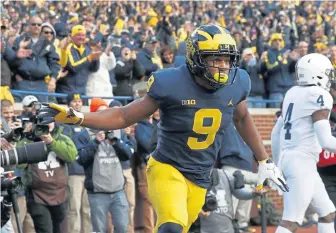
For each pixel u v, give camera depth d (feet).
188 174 47.80
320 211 63.72
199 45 44.93
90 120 44.88
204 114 46.37
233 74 46.85
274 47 114.42
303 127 63.36
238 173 73.61
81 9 148.97
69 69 91.86
